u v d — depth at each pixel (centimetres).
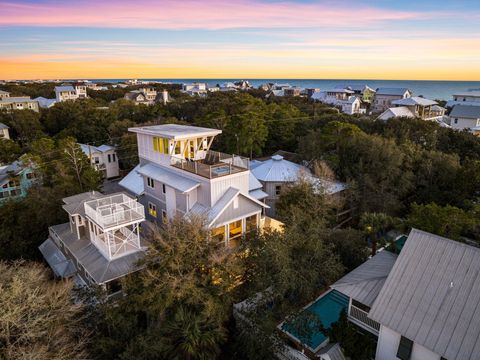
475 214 2536
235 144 5244
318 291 1944
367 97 13475
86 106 7856
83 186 3703
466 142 4312
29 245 2889
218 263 1639
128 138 5269
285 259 1728
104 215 2203
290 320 1642
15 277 1418
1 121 7162
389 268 1764
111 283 2027
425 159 3584
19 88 13888
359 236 2364
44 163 3791
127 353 1440
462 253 1403
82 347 1524
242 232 2484
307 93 14712
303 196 2639
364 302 1569
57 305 1477
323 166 3244
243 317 1822
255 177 3628
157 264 1694
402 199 3522
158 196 2759
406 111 7281
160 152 2702
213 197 2278
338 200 3044
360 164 3441
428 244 1498
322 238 2159
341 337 1556
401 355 1389
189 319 1502
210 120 5634
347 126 4034
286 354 1633
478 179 3125
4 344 1342
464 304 1293
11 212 2961
